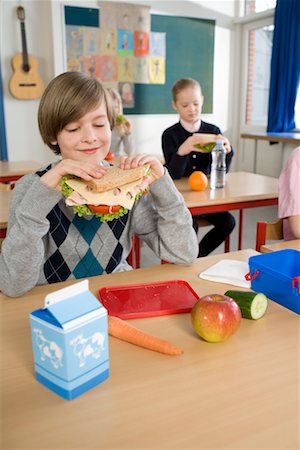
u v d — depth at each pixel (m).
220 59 5.66
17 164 3.52
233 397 0.69
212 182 2.47
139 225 1.35
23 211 1.04
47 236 1.24
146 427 0.62
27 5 4.58
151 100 5.30
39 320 0.69
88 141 1.13
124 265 1.40
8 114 4.73
